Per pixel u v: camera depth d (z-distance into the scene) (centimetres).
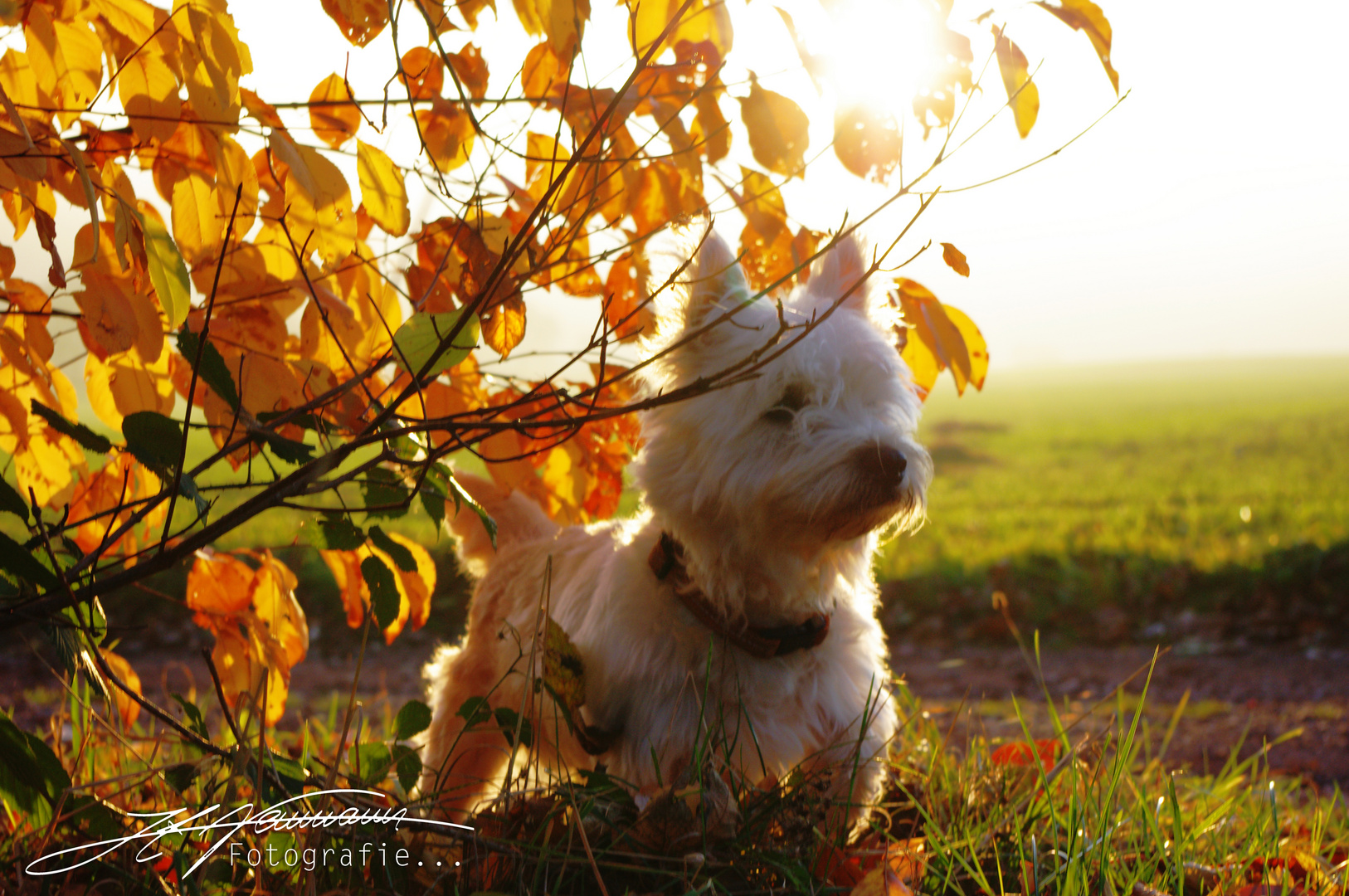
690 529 251
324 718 576
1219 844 261
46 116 197
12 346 217
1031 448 2333
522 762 315
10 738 185
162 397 219
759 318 255
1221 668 762
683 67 212
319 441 190
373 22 191
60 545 221
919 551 1107
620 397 295
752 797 228
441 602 938
